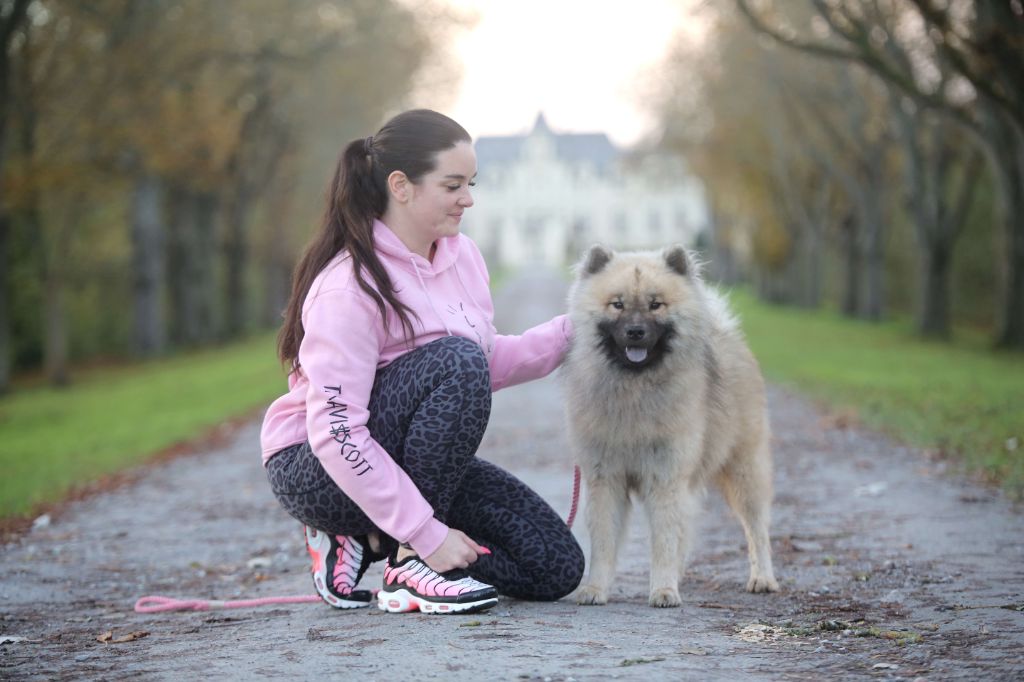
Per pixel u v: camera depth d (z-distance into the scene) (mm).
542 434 14383
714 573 6449
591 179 134500
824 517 8219
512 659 3760
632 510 5723
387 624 4410
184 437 16141
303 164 46562
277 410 4793
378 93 38531
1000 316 28297
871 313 40969
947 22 15141
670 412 5301
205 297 42219
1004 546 6734
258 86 35906
